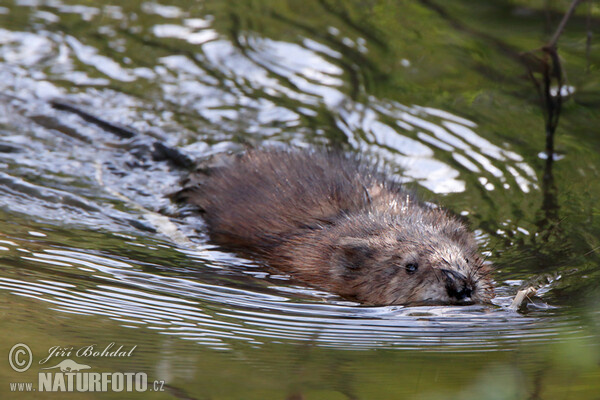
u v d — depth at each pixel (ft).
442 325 29.89
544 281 33.06
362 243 34.04
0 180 40.34
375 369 26.00
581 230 37.50
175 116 48.08
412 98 50.83
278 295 32.73
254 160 41.06
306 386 24.53
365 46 56.75
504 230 37.99
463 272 31.65
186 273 33.78
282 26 59.31
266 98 50.52
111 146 44.93
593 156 44.34
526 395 23.76
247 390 24.21
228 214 37.99
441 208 39.04
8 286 30.30
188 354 26.63
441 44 56.80
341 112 49.19
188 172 42.98
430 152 45.37
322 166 39.91
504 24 57.82
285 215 36.86
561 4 57.11
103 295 30.60
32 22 57.77
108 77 51.60
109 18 59.36
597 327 28.78
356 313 31.30
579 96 49.62
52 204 38.70
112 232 36.81
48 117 47.03
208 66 53.57
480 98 50.70
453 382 24.76
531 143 46.11
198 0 62.80
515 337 28.66
